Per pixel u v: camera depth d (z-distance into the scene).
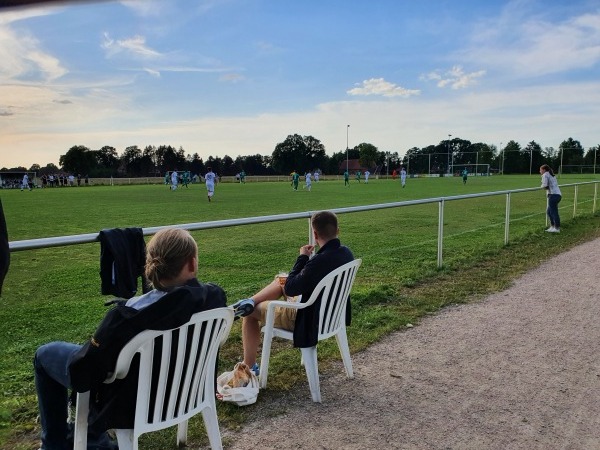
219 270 8.26
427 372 4.16
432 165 131.38
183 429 2.99
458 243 10.91
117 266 3.14
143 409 2.34
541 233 12.22
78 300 6.50
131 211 21.22
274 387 3.85
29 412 3.38
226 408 3.47
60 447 2.66
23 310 6.01
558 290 6.85
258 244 10.94
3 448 2.95
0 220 2.14
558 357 4.48
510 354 4.55
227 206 23.75
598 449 3.00
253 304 3.77
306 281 3.60
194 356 2.46
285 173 131.88
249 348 3.96
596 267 8.33
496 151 123.25
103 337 2.19
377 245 10.87
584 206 19.14
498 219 16.20
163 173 119.62
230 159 127.19
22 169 96.25
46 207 23.97
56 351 2.55
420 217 16.75
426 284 7.15
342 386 3.88
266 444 3.05
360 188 45.22
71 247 10.67
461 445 3.05
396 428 3.25
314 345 3.62
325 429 3.23
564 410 3.49
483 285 7.11
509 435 3.16
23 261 9.09
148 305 2.24
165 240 2.48
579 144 116.62
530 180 66.56
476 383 3.94
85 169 105.81
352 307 5.92
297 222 14.86
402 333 5.12
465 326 5.35
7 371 4.14
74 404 2.46
